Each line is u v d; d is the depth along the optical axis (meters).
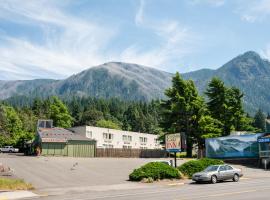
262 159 53.72
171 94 74.56
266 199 20.28
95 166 48.06
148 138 111.50
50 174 39.53
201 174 32.84
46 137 69.25
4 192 26.75
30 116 139.38
